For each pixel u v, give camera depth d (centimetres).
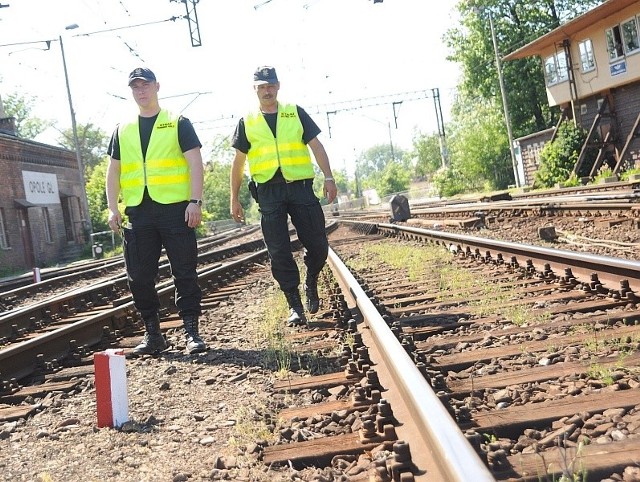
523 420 335
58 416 466
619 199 1600
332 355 542
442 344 522
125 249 618
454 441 253
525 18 5372
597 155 3538
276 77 655
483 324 579
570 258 709
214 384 505
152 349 622
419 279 905
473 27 5422
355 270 1111
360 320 623
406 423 339
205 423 420
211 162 7006
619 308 574
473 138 5781
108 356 430
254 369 530
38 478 354
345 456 332
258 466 335
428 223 2044
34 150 3716
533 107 5488
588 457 278
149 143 608
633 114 3362
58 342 646
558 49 3781
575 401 351
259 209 677
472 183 5941
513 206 1873
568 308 583
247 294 1002
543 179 3650
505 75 5406
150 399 482
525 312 592
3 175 3334
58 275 2238
